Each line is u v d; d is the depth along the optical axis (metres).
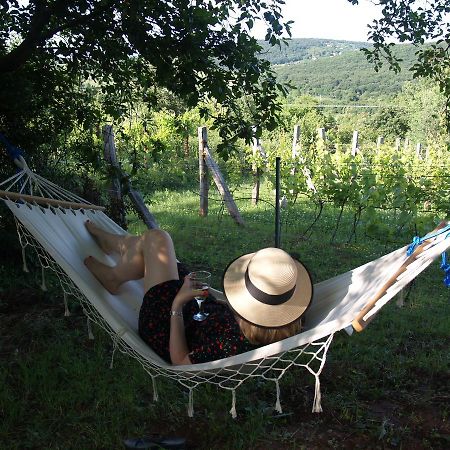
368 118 38.06
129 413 2.98
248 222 8.98
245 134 4.75
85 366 3.43
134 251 2.93
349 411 3.10
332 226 8.84
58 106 5.40
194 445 2.80
